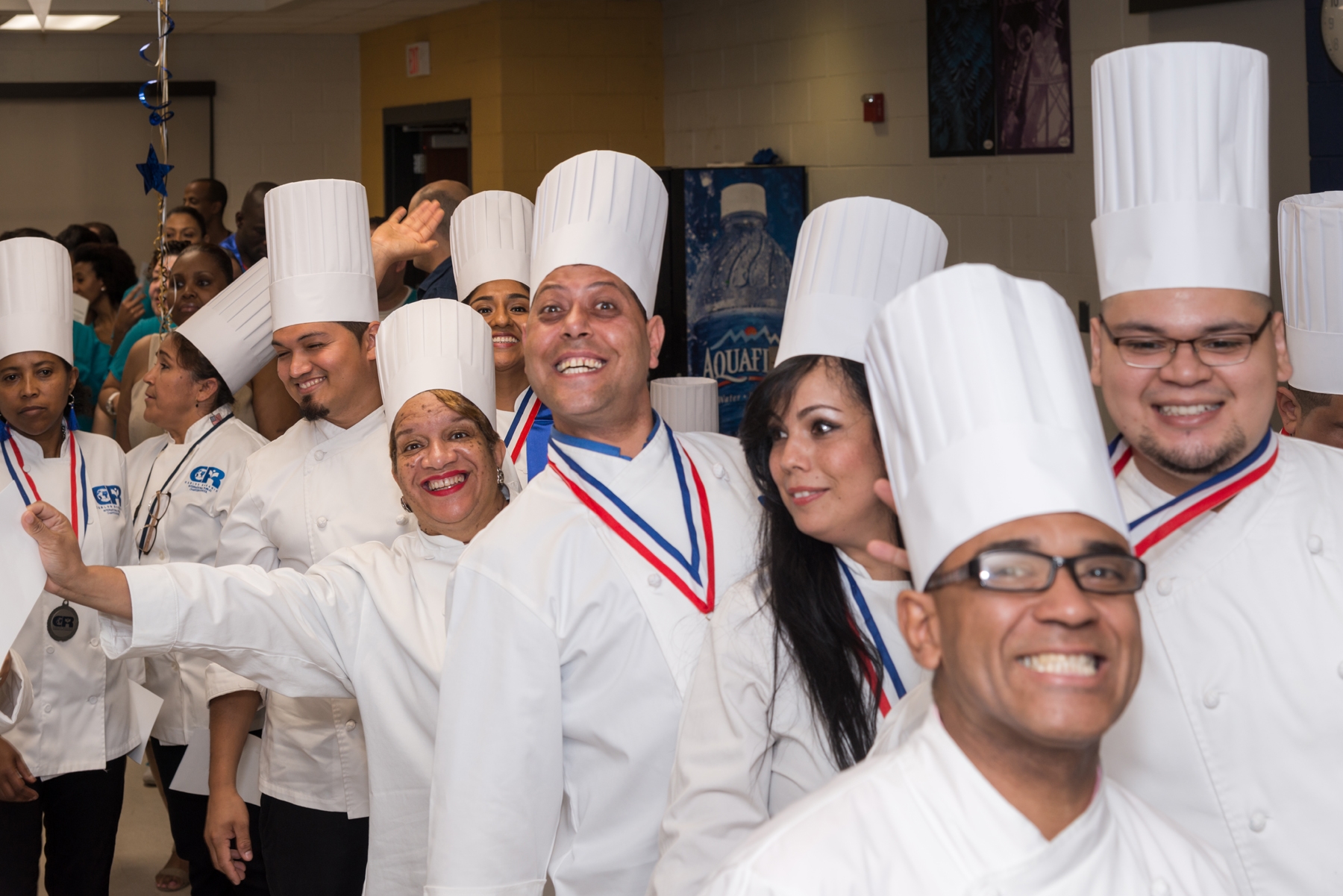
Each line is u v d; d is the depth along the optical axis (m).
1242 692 1.48
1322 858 1.44
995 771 1.01
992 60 5.03
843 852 1.01
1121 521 1.03
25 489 2.75
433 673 2.00
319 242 2.57
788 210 6.12
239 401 3.85
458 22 7.86
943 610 1.03
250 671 2.04
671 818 1.55
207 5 8.00
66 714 2.73
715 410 3.38
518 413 2.85
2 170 9.38
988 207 5.14
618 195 1.90
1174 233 1.46
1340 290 1.89
